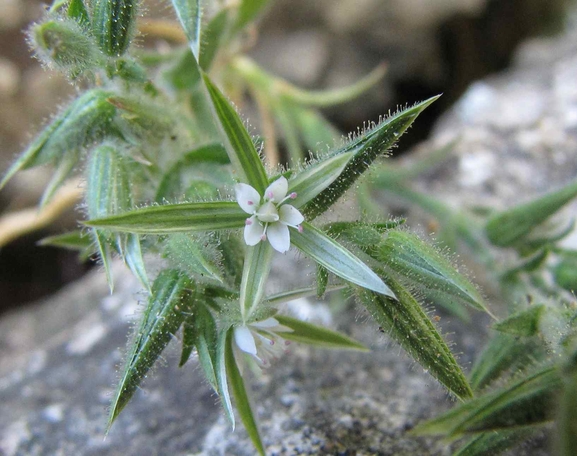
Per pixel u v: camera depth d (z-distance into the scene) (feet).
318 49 0.37
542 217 0.19
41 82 0.35
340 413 0.18
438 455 0.16
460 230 0.22
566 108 0.29
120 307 0.25
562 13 0.39
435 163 0.26
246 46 0.25
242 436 0.18
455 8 0.37
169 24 0.25
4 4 0.35
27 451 0.19
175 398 0.20
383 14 0.37
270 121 0.26
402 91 0.39
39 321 0.27
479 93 0.32
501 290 0.20
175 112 0.17
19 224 0.26
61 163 0.15
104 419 0.20
